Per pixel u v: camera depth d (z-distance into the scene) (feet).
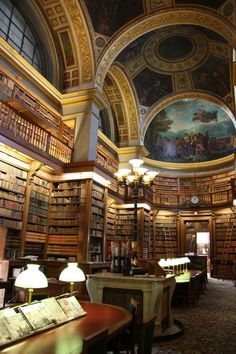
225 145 65.82
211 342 17.37
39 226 33.55
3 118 27.20
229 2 35.40
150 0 39.65
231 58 46.68
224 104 54.24
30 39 38.96
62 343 7.34
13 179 29.55
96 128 40.45
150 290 17.88
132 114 58.90
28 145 29.01
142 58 52.47
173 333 18.42
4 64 31.86
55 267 30.17
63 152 36.76
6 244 28.60
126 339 12.16
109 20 40.57
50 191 36.01
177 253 64.54
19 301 25.00
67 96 40.32
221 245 61.62
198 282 32.81
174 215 66.85
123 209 56.70
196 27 44.96
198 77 55.26
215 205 63.36
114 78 54.60
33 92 35.27
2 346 6.94
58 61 41.73
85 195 34.63
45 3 38.40
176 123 70.28
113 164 56.95
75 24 39.22
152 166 69.51
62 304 10.03
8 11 34.81
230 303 30.71
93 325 9.12
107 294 18.98
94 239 37.70
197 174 68.85
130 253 22.54
